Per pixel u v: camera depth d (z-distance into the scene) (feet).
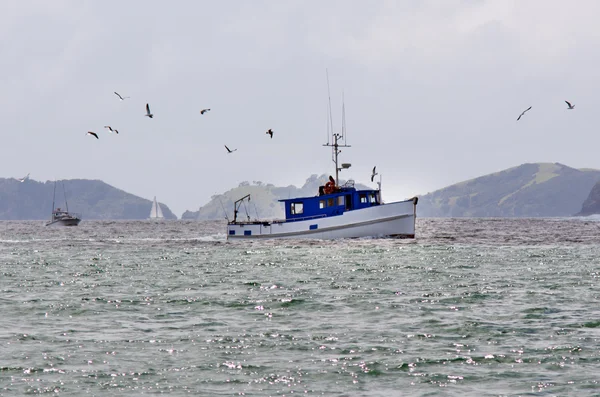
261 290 244.01
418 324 174.09
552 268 310.65
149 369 132.98
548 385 121.08
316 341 155.53
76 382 124.77
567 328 166.30
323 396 117.39
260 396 117.50
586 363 134.31
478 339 155.74
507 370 130.52
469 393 117.70
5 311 199.62
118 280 281.33
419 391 119.14
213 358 141.08
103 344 153.58
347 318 184.44
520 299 214.90
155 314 193.88
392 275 288.51
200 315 191.72
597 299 213.05
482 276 281.33
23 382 124.47
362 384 123.34
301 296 226.99
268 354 144.15
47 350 147.43
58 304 212.84
